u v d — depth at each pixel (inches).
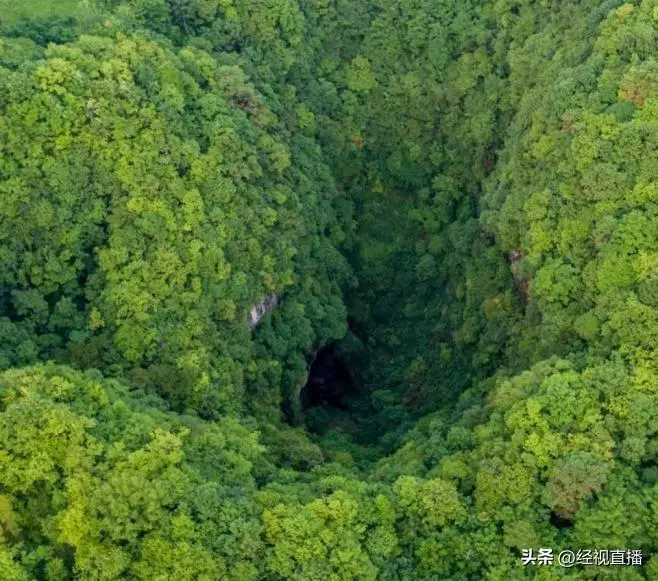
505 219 2367.1
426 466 1999.3
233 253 2372.0
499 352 2423.7
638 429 1793.8
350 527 1779.0
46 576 1654.8
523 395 1934.1
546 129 2309.3
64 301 2158.0
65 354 2117.4
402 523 1828.2
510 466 1797.5
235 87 2561.5
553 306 2124.8
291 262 2605.8
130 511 1690.5
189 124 2384.4
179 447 1804.9
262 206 2486.5
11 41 2308.1
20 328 2085.4
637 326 1900.8
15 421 1720.0
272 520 1755.7
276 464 2145.7
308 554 1721.2
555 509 1768.0
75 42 2352.4
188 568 1668.3
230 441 2010.3
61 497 1700.3
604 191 2062.0
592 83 2218.3
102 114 2206.0
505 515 1769.2
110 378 2050.9
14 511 1690.5
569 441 1802.4
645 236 1971.0
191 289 2249.0
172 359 2164.1
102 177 2213.3
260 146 2566.4
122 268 2187.5
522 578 1704.0
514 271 2420.0
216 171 2358.5
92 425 1775.3
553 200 2188.7
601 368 1872.5
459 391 2596.0
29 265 2146.9
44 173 2158.0
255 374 2383.1
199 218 2281.0
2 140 2117.4
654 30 2209.6
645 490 1708.9
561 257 2143.2
